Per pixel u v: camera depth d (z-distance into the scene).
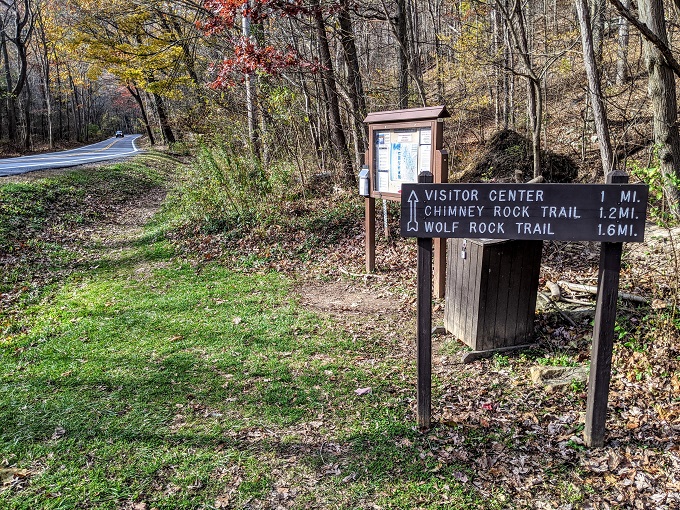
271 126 11.59
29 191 12.59
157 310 6.30
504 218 3.28
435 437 3.58
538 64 15.29
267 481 3.16
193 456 3.39
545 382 4.25
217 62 12.66
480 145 14.04
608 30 13.41
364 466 3.30
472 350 4.84
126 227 12.43
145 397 4.14
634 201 3.09
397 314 6.07
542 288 5.98
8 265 8.39
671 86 6.23
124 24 19.36
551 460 3.33
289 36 13.50
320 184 12.06
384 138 6.76
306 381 4.41
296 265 8.20
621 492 3.03
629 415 3.74
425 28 24.23
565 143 13.66
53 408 3.98
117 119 76.75
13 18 34.41
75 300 6.87
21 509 2.90
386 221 8.61
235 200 10.38
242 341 5.29
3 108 39.78
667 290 5.20
